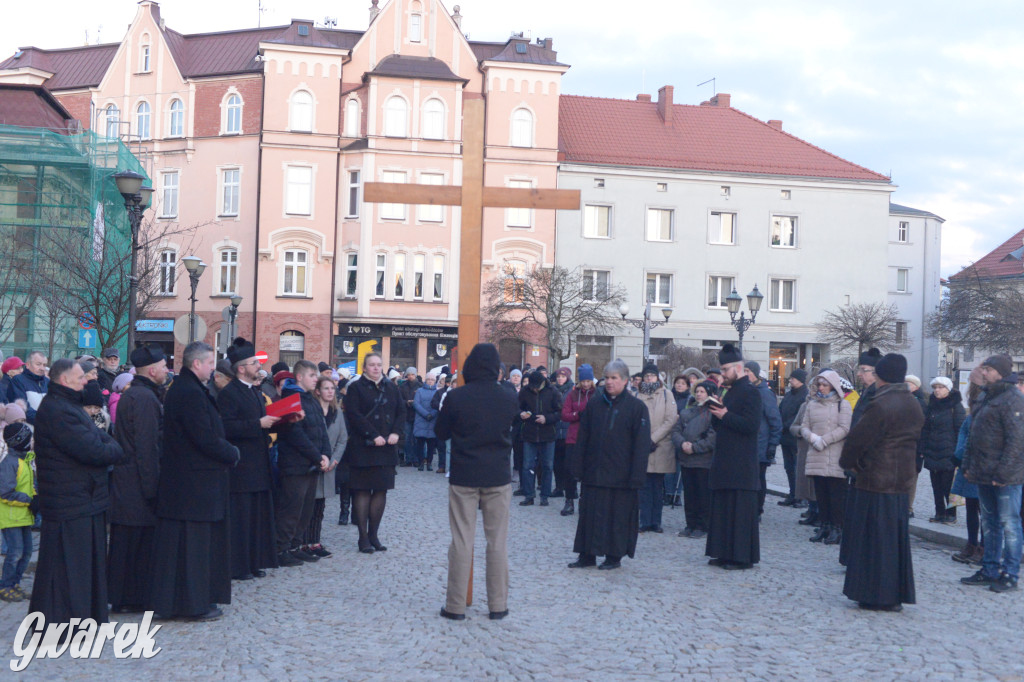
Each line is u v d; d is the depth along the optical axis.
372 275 41.91
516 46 44.47
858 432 7.84
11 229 26.94
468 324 7.85
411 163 42.34
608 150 46.34
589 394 13.40
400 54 43.09
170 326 42.88
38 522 10.31
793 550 10.82
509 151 43.41
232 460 7.27
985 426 8.87
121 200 32.81
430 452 19.84
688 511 11.88
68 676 5.95
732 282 46.75
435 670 6.10
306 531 9.88
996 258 66.56
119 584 7.34
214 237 42.91
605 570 9.47
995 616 7.77
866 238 48.09
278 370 10.98
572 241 44.69
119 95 44.59
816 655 6.54
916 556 10.64
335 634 6.95
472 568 7.89
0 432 7.80
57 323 27.61
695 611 7.79
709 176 46.19
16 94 31.39
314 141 42.19
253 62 43.12
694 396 12.16
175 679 5.89
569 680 5.91
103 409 8.66
